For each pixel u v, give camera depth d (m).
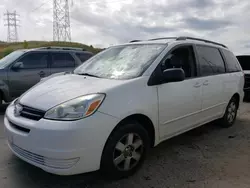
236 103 5.87
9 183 3.05
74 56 8.22
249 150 4.29
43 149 2.67
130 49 4.16
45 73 7.50
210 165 3.66
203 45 4.73
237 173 3.43
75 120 2.67
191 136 4.97
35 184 3.05
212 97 4.68
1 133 4.90
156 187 3.02
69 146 2.62
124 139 3.11
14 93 7.03
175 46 4.00
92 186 3.03
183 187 3.04
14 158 3.73
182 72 3.43
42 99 3.00
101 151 2.84
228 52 5.69
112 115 2.88
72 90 3.06
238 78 5.69
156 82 3.45
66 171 2.67
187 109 4.02
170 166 3.60
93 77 3.59
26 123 2.83
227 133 5.22
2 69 6.82
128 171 3.21
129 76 3.42
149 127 3.49
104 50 4.65
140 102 3.19
